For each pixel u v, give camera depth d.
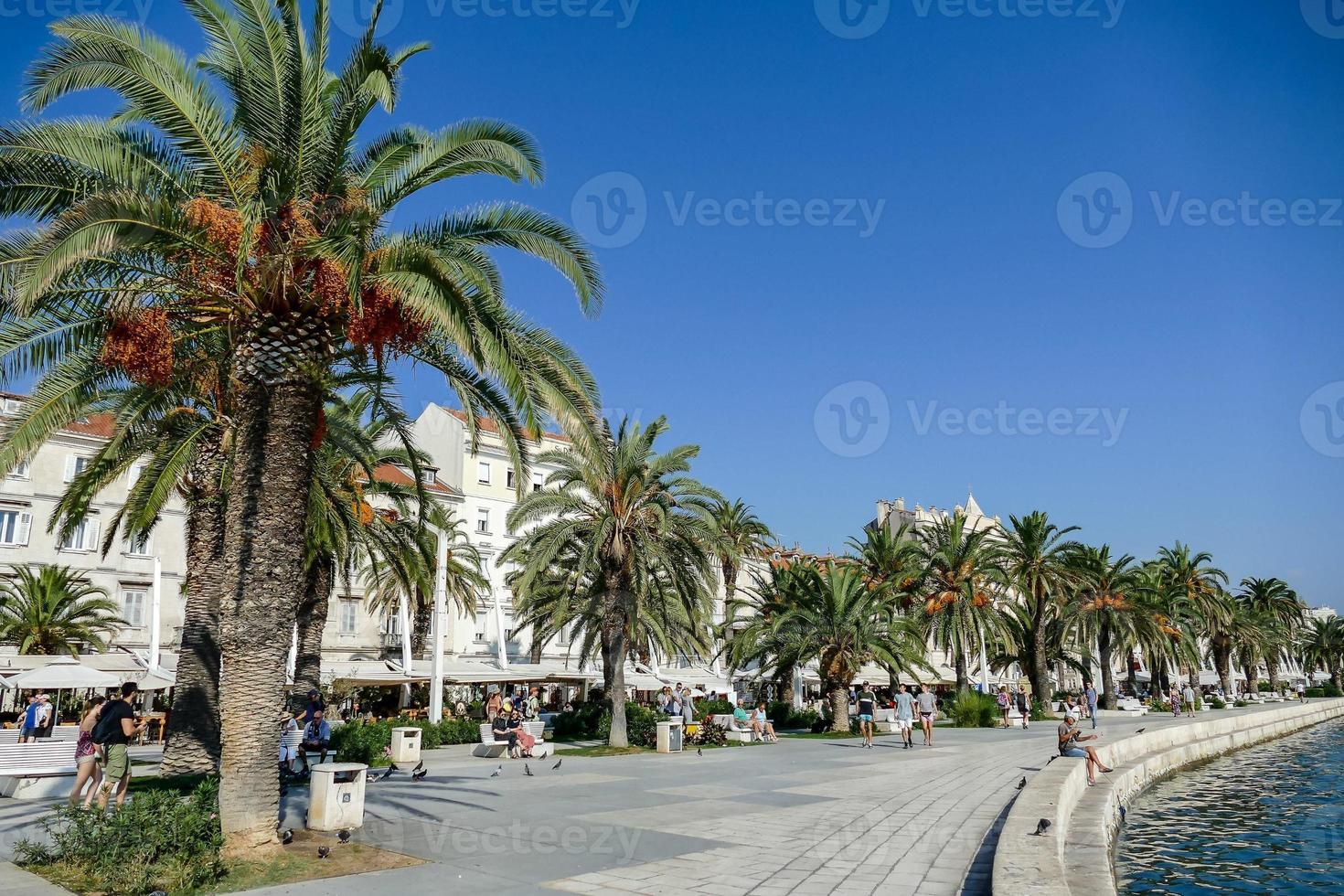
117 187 10.72
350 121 11.30
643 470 26.56
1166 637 57.72
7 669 33.16
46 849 9.31
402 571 27.05
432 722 26.39
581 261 12.27
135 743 31.05
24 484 40.38
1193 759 31.84
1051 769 15.81
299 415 10.71
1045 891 7.02
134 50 10.40
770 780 18.22
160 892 8.14
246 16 10.75
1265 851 15.89
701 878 9.13
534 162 12.04
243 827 9.63
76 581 39.56
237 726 9.85
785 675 43.91
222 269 10.77
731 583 51.56
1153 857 15.52
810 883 8.94
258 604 10.13
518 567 50.12
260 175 10.34
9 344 11.36
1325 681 124.00
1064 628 56.19
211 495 17.00
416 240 11.73
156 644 35.00
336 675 38.12
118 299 10.84
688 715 30.27
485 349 10.69
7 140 10.07
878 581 48.22
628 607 27.12
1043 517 52.94
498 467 56.88
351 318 10.50
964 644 48.28
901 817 13.17
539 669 44.81
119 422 16.69
